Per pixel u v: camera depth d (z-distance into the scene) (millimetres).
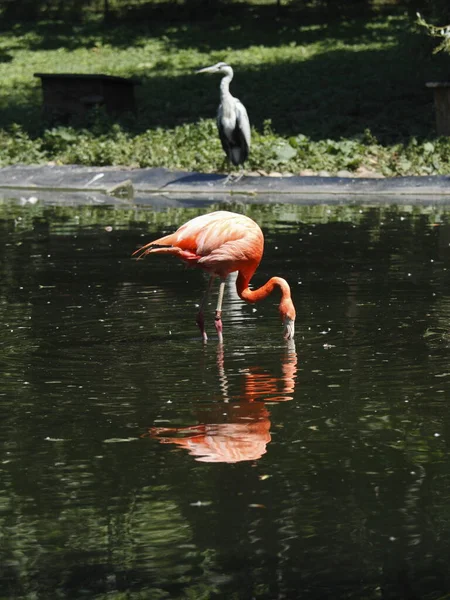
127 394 9312
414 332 11586
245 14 57375
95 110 34906
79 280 15211
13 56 51625
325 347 10953
